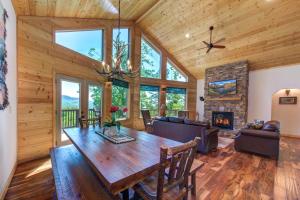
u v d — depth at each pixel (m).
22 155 2.96
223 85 6.64
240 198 2.06
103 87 5.13
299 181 2.52
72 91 4.05
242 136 3.91
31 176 2.51
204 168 2.98
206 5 4.51
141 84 6.93
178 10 5.03
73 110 4.09
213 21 4.91
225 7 4.37
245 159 3.46
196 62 7.29
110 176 1.17
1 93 1.96
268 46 5.05
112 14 4.88
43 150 3.31
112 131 2.51
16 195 2.06
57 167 1.89
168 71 7.82
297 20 4.00
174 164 1.27
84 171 1.80
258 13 4.22
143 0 4.55
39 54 3.21
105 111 5.20
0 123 1.95
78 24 4.23
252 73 6.31
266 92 5.96
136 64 6.54
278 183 2.45
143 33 6.80
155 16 5.66
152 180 1.59
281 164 3.21
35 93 3.14
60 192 1.41
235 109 6.32
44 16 3.33
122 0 4.11
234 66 6.32
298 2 3.66
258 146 3.66
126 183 1.18
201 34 5.59
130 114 6.54
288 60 5.31
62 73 3.74
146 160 1.46
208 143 3.76
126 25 6.08
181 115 7.39
